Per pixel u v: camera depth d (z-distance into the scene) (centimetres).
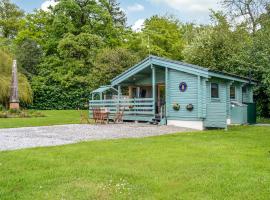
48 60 4006
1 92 2898
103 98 2611
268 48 2142
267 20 2527
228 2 2895
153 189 580
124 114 2102
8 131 1501
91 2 4184
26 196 543
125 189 577
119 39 4284
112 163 776
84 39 3784
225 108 1659
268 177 645
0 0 5447
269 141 1161
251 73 2283
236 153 905
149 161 795
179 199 530
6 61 3105
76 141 1163
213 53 2662
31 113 2708
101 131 1513
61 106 3750
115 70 2873
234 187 583
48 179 638
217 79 1806
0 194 552
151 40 4328
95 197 538
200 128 1708
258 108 2392
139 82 2258
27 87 3159
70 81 3725
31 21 4472
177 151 932
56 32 4091
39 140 1184
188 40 3662
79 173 680
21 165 754
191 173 679
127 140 1166
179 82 1816
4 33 5319
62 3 3975
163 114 1923
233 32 2778
